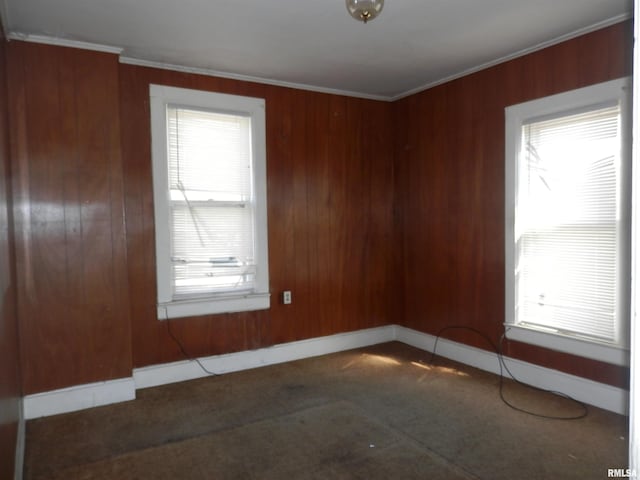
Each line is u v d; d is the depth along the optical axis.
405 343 4.48
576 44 2.95
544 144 3.18
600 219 2.86
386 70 3.66
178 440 2.58
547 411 2.88
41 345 2.90
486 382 3.40
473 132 3.68
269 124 3.88
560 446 2.46
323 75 3.77
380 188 4.50
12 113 2.80
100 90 3.04
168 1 2.45
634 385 0.57
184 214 3.56
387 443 2.51
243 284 3.83
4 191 2.28
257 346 3.88
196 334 3.61
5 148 2.48
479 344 3.71
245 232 3.80
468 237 3.76
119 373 3.14
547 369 3.21
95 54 3.03
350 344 4.36
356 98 4.34
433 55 3.33
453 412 2.90
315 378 3.56
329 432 2.65
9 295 2.31
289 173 3.99
